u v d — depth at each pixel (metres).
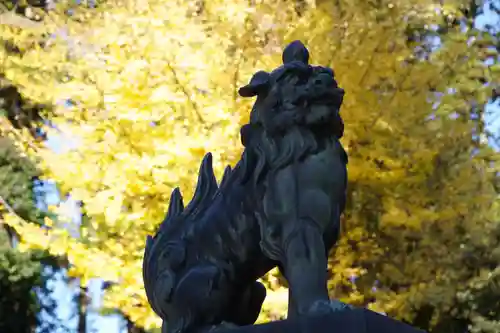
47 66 8.61
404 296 8.27
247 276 4.50
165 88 8.13
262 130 4.50
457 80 9.02
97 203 7.88
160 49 8.14
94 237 8.13
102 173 8.04
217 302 4.43
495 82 9.26
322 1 8.58
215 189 4.81
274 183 4.34
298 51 4.59
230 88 8.20
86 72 8.43
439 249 8.59
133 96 8.12
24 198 12.37
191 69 8.16
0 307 13.01
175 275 4.51
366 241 8.48
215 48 8.27
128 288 7.70
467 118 9.08
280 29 8.52
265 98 4.50
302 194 4.28
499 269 9.34
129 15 8.41
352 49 8.37
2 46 9.38
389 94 8.31
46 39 9.11
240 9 8.49
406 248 8.58
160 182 7.94
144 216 8.02
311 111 4.41
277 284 7.88
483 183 8.88
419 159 8.35
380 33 8.40
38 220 12.34
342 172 4.42
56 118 8.30
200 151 7.93
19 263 12.53
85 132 8.21
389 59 8.36
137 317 7.75
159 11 8.39
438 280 8.76
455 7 9.46
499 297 9.71
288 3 8.62
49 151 8.29
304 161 4.34
